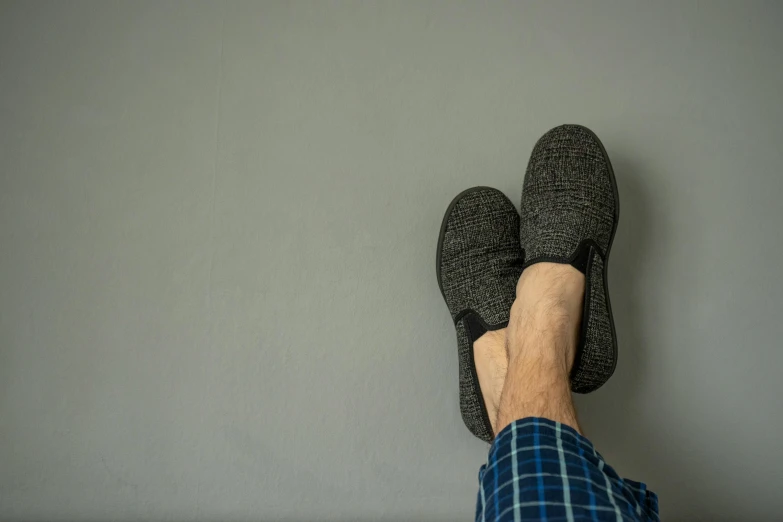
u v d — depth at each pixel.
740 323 1.01
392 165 1.03
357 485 0.99
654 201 1.03
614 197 0.95
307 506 0.98
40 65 1.02
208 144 1.02
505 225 0.99
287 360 1.00
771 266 1.02
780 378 1.00
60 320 0.99
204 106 1.02
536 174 0.95
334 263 1.01
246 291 1.00
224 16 1.03
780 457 0.99
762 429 0.99
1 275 0.99
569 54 1.05
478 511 0.65
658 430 0.99
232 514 0.98
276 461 0.99
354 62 1.04
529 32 1.05
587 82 1.05
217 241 1.01
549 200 0.93
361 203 1.02
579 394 0.99
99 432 0.98
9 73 1.01
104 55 1.02
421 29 1.04
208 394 0.99
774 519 0.98
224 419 0.99
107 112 1.02
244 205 1.01
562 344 0.79
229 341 1.00
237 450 0.99
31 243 1.00
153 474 0.98
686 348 1.00
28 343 0.99
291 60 1.03
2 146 1.00
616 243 1.02
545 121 1.04
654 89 1.05
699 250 1.02
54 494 0.97
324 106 1.03
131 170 1.01
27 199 1.00
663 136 1.04
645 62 1.05
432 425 1.00
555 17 1.05
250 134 1.02
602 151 0.96
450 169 1.03
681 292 1.01
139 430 0.99
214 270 1.00
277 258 1.01
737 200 1.03
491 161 1.04
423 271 1.02
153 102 1.02
